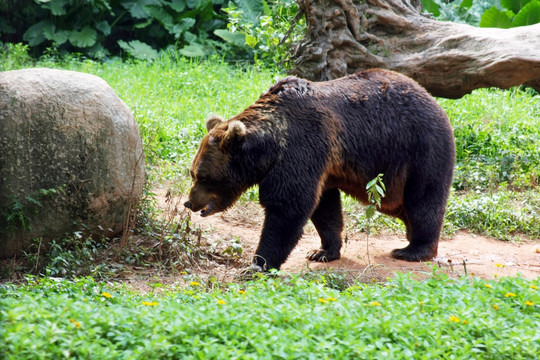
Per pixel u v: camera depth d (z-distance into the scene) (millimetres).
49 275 10281
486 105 20891
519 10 26828
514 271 11859
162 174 15570
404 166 11477
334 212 11945
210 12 28547
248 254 12180
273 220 10617
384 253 12445
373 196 11406
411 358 6645
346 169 11172
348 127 11023
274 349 6523
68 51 27922
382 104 11305
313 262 11984
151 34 28766
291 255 12422
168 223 11805
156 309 7457
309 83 11141
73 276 10289
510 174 17250
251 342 6633
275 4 20938
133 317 7074
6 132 10359
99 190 11188
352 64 16453
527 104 21734
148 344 6352
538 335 7250
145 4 28547
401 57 16344
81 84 11148
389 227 14148
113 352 6215
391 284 9211
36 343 6078
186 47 26609
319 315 7402
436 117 11578
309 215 10719
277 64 18781
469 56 15711
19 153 10461
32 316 6641
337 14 16094
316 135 10602
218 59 26469
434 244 11977
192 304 8172
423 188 11586
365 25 16438
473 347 7129
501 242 14078
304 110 10703
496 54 15375
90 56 27375
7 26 28109
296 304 7688
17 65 24141
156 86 22312
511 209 15008
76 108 10898
